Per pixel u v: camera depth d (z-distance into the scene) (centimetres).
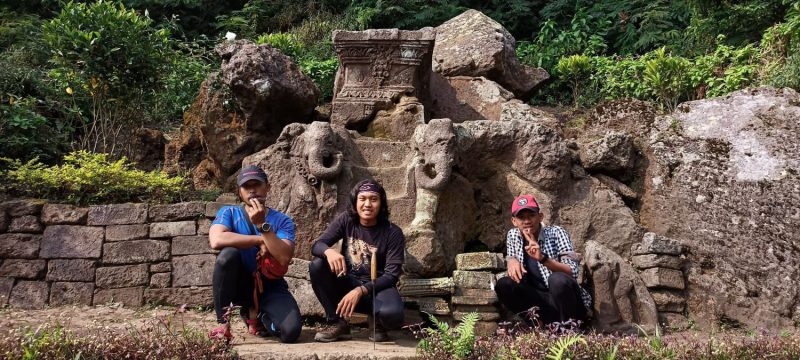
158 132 773
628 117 676
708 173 616
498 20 1269
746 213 591
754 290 566
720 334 537
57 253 575
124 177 616
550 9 1243
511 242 514
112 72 711
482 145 625
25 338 362
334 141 596
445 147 583
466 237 610
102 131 732
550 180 612
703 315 557
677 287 559
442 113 772
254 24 1272
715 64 818
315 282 467
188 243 581
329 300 470
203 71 945
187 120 743
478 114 769
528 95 882
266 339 470
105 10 711
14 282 568
